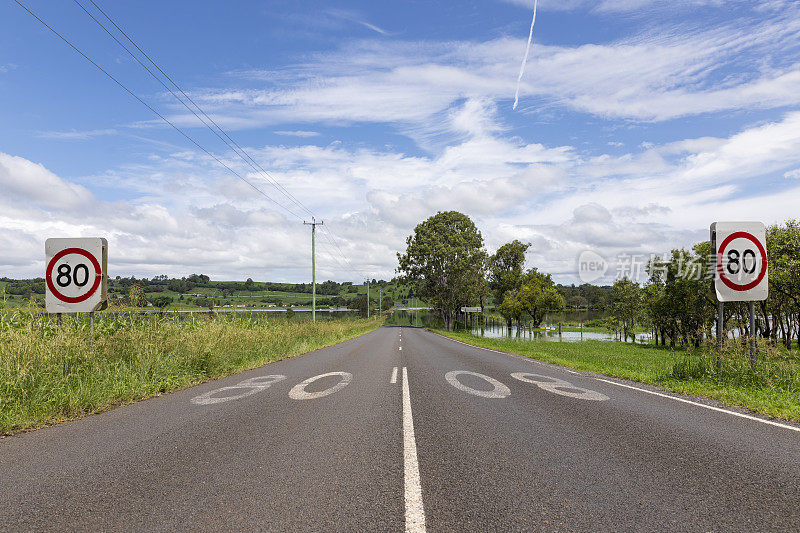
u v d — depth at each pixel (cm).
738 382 806
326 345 2231
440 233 7331
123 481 351
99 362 809
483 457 405
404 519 280
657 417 571
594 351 2394
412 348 2072
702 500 310
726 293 866
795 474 361
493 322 9544
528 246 8819
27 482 352
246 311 1839
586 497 315
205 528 271
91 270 838
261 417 573
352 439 468
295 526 272
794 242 2170
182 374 900
